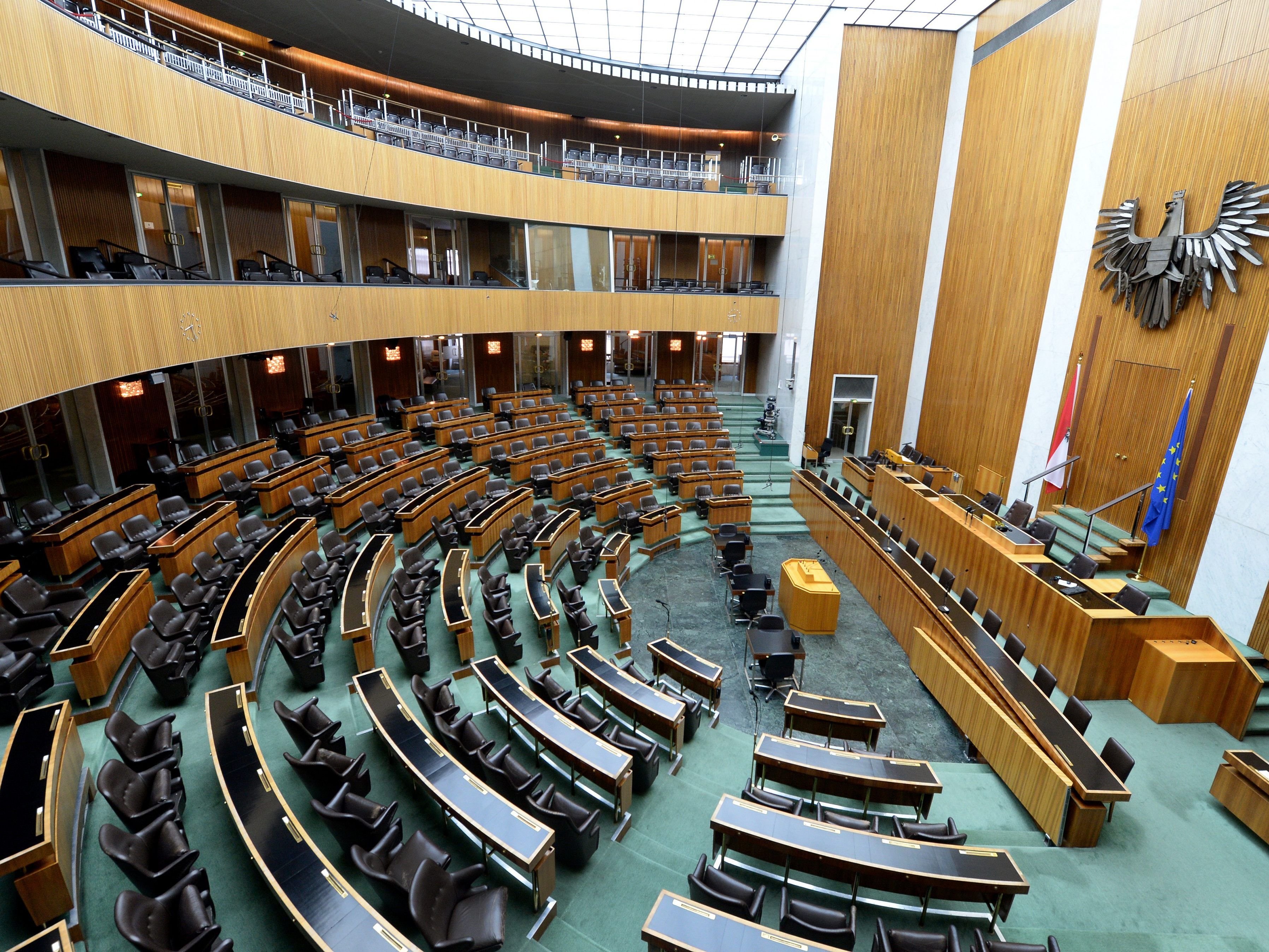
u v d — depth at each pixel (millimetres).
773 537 16750
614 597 11289
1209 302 10680
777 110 23578
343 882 5070
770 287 23969
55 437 12078
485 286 19922
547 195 20500
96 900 5414
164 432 14523
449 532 13094
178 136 11219
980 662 8977
